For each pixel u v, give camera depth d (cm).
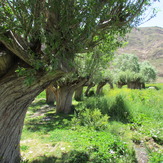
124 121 806
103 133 555
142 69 4341
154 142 518
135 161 382
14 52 267
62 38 273
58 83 1147
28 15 249
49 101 1783
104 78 1895
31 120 968
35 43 288
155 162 363
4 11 256
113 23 334
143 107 1002
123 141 490
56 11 271
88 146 464
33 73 250
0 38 242
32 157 430
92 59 970
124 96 1180
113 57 1011
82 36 289
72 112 1166
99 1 287
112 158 388
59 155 435
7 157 334
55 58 254
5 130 318
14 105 307
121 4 342
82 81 1125
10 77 276
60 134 616
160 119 795
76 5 262
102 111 936
